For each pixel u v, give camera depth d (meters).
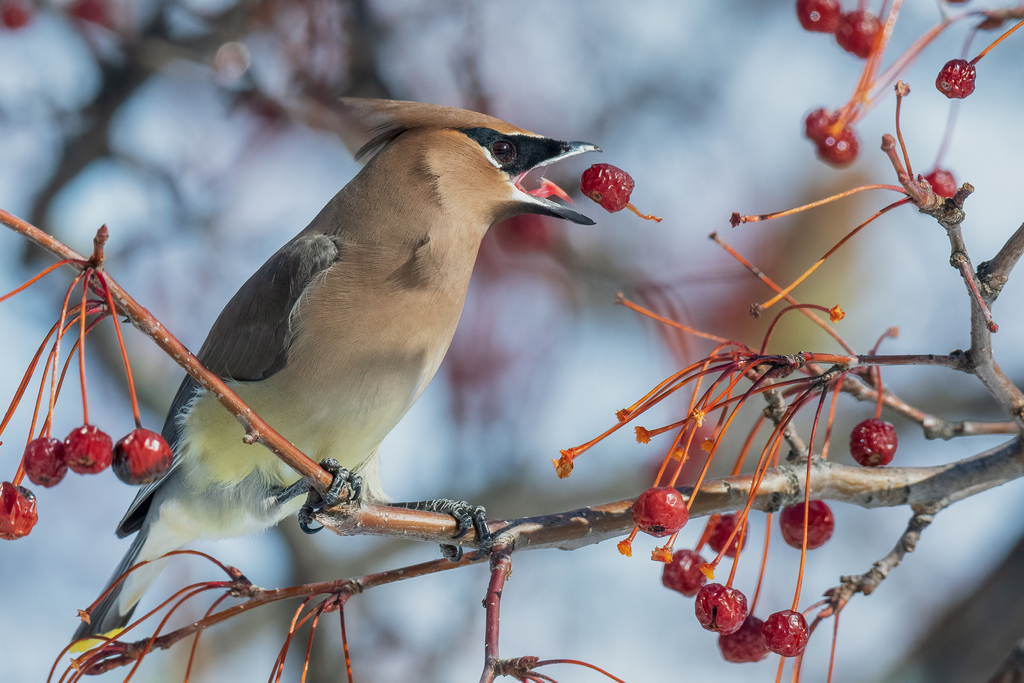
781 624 5.78
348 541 13.57
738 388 13.01
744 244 13.24
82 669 6.45
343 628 6.69
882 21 7.07
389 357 8.05
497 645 6.17
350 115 12.24
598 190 6.30
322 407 8.09
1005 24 6.79
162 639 6.54
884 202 13.38
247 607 6.65
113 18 12.38
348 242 8.23
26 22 12.25
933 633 11.45
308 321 8.04
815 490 7.18
